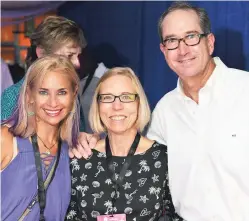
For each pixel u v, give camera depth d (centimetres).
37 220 221
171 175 233
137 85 227
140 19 457
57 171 225
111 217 221
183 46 222
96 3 495
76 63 270
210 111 226
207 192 226
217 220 225
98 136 241
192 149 229
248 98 219
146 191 225
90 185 225
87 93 339
